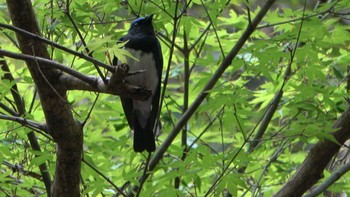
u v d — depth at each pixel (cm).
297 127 836
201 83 904
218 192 780
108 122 1015
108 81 601
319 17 974
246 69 842
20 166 829
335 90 942
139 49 799
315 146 874
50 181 824
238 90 812
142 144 796
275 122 1188
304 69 844
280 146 977
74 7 805
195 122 1043
